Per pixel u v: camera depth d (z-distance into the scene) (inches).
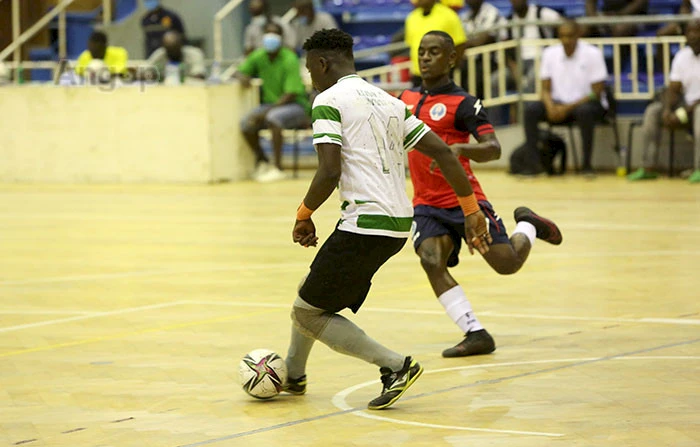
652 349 426.0
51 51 1595.7
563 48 1085.8
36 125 1247.5
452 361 418.0
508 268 442.6
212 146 1193.4
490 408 344.8
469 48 1182.3
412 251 726.5
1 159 1261.1
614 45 1134.4
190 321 501.4
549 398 355.3
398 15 1451.8
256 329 481.4
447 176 355.9
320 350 442.0
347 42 350.6
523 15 1173.7
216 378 394.6
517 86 1179.3
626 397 353.7
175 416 343.3
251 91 1235.9
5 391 378.9
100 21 1616.6
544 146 1119.0
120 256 712.4
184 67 1221.1
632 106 1195.3
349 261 339.9
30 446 312.5
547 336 457.1
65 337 470.9
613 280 585.6
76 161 1237.1
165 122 1203.9
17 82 1279.5
